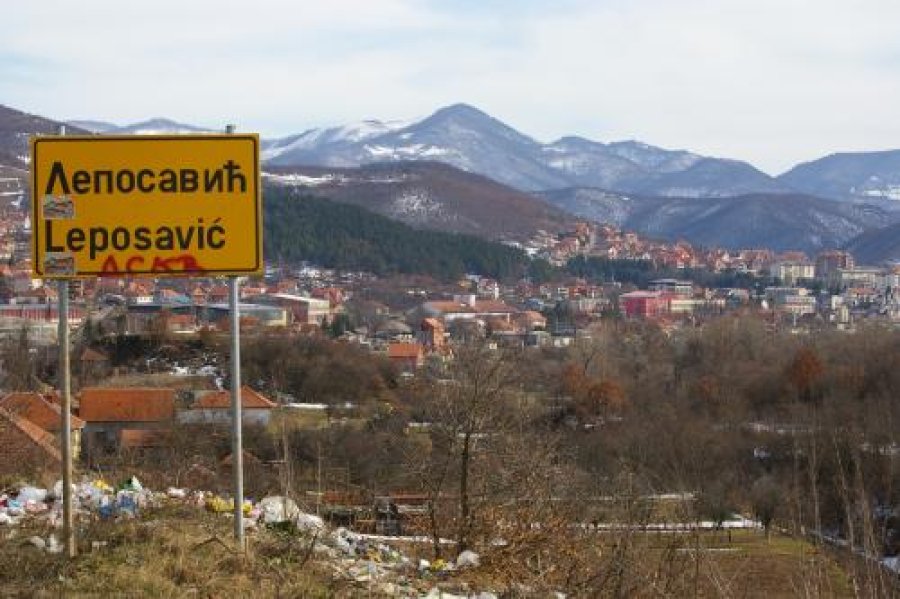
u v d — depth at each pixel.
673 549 7.89
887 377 44.50
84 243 6.89
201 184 7.01
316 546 7.54
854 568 6.23
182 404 31.78
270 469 14.92
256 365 53.16
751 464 32.66
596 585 7.94
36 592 5.84
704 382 49.78
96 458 15.27
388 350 59.06
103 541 6.96
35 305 80.56
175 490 9.31
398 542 9.37
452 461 10.09
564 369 49.81
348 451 21.03
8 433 13.02
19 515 7.86
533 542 8.53
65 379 6.70
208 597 6.04
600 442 29.03
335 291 128.75
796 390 46.41
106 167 6.93
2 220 139.75
